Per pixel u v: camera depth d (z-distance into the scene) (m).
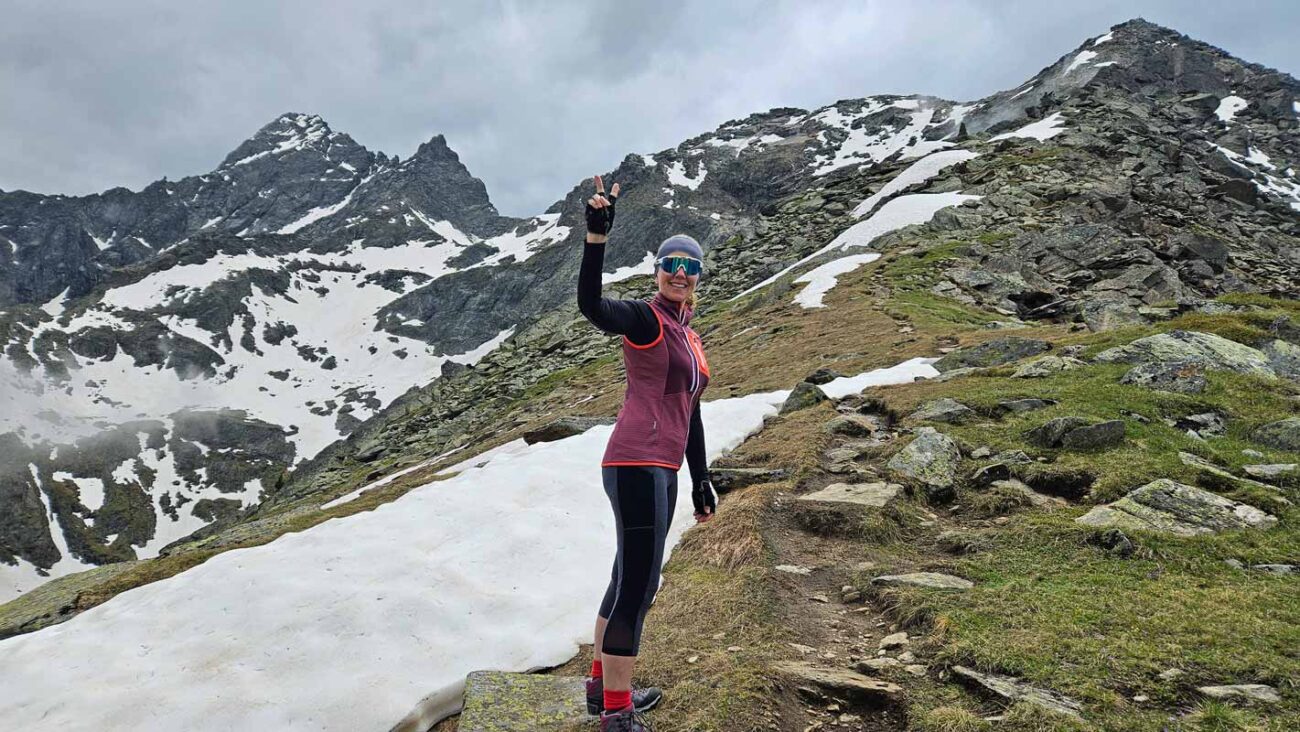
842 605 7.34
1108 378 13.68
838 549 8.69
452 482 11.66
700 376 5.21
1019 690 5.15
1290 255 58.44
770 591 7.47
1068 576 7.14
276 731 6.36
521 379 65.81
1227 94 141.75
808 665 5.97
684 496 10.97
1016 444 11.08
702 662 6.22
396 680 6.86
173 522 168.12
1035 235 47.25
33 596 26.73
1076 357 15.93
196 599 8.03
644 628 7.29
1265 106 130.75
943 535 8.75
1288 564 7.04
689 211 181.38
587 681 5.56
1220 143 110.38
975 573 7.47
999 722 4.83
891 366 21.50
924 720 5.00
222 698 6.64
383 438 69.69
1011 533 8.43
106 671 7.07
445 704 6.79
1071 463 10.00
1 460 170.38
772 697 5.48
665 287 5.16
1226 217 66.06
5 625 20.88
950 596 6.87
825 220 74.06
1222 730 4.48
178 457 186.88
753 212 183.50
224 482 181.62
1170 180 69.69
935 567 7.79
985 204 57.16
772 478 11.34
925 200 60.12
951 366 18.22
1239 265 51.34
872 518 9.12
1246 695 4.80
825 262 52.28
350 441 84.56
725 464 12.73
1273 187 92.56
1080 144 74.31
